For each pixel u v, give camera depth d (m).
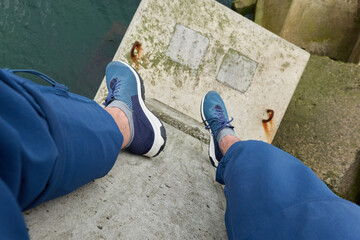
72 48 2.58
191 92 1.94
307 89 2.38
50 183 0.51
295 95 2.44
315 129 2.20
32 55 2.48
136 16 1.83
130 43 1.81
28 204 0.49
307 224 0.57
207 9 1.92
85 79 2.57
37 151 0.45
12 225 0.35
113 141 0.75
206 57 1.93
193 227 0.86
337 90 2.19
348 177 1.95
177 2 1.87
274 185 0.68
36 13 2.54
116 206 0.78
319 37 2.70
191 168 1.23
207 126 1.53
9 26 2.46
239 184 0.77
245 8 3.28
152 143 1.06
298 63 2.04
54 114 0.53
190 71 1.93
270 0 3.09
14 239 0.35
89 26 2.64
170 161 1.20
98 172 0.72
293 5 2.80
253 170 0.77
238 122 2.00
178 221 0.85
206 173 1.26
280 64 2.02
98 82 2.59
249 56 1.98
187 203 0.96
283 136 2.42
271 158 0.78
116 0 2.76
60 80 2.52
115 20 2.72
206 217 0.94
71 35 2.59
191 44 1.91
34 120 0.47
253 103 2.01
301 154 2.21
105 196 0.79
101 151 0.69
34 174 0.44
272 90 2.02
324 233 0.55
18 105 0.46
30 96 0.50
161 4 1.84
